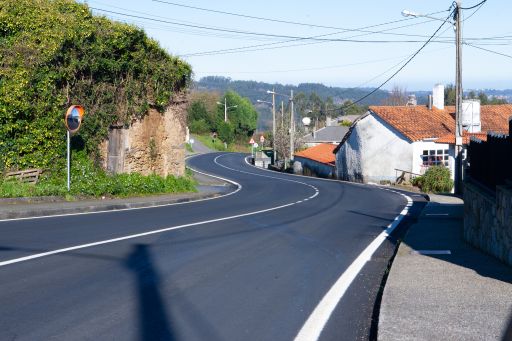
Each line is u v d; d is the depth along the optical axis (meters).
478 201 11.42
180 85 28.47
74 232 13.07
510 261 9.09
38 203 18.33
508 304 6.89
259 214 19.39
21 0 20.38
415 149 42.38
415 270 9.12
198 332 6.16
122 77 24.45
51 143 21.03
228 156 83.19
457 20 26.83
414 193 33.56
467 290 7.66
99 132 23.38
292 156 63.91
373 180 44.44
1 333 5.95
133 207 20.38
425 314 6.48
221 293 7.91
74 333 6.01
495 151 10.36
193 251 11.16
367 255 11.56
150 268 9.36
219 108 116.44
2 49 19.72
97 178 22.58
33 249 10.67
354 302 7.69
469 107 40.88
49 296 7.44
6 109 19.66
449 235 13.72
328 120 91.88
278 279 8.95
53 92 20.88
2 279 8.27
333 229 15.78
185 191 27.83
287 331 6.30
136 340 5.84
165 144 27.73
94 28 22.25
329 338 6.13
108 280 8.41
